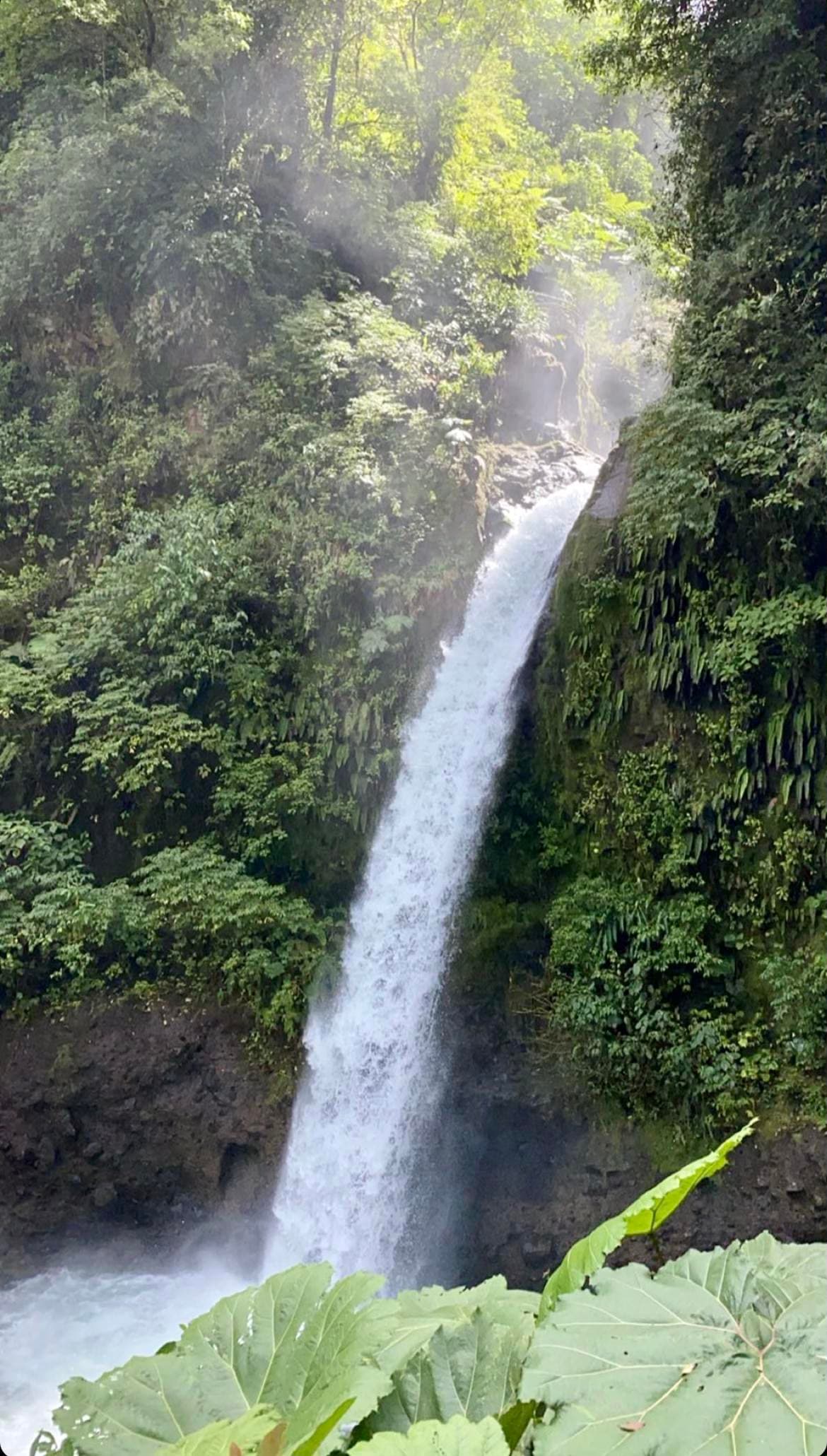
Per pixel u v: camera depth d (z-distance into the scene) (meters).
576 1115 10.11
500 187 17.78
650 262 14.16
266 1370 1.78
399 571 12.53
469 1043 10.78
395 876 11.85
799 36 10.77
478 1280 10.29
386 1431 1.51
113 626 13.14
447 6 18.22
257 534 13.09
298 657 12.76
